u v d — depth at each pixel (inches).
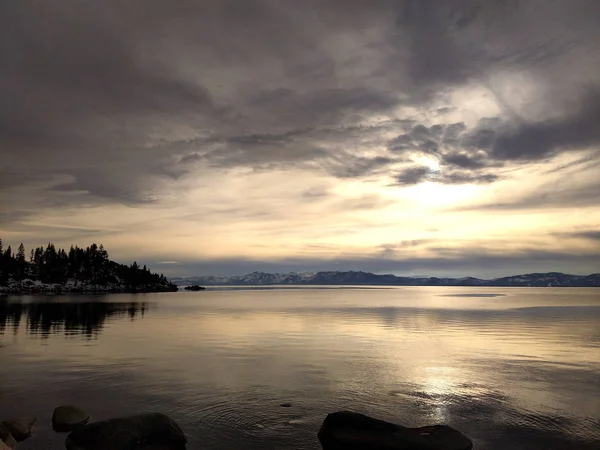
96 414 623.8
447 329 1795.0
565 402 692.7
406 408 662.5
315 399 702.5
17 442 516.1
